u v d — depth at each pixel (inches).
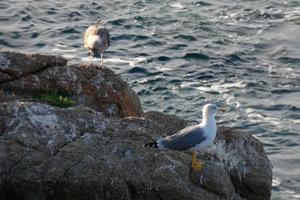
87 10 1862.7
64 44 1619.1
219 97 1429.6
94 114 814.5
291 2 1963.6
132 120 839.7
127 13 1867.6
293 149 1250.0
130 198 733.9
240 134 863.7
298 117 1362.0
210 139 746.8
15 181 734.5
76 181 733.3
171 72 1520.7
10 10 1786.4
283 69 1567.4
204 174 749.9
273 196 1095.0
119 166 742.5
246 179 830.5
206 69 1546.5
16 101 826.2
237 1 1974.7
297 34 1761.8
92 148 761.6
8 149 750.5
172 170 745.0
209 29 1780.3
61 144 770.2
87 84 921.5
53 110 798.5
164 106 1382.9
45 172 738.2
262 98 1432.1
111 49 1619.1
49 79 906.1
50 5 1861.5
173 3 1950.1
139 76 1497.3
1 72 890.7
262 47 1683.1
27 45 1599.4
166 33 1743.4
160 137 809.5
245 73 1539.1
